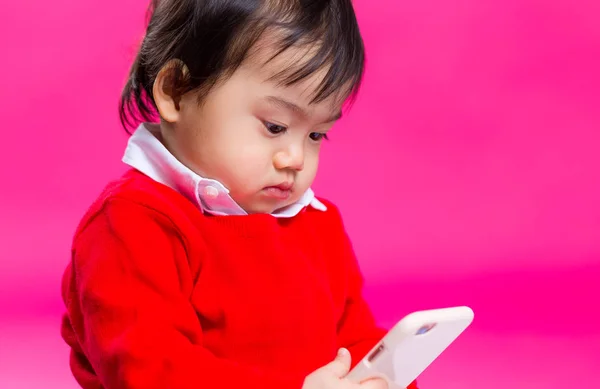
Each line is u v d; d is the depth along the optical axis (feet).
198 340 3.65
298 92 3.65
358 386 3.46
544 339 7.33
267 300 3.80
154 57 3.89
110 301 3.53
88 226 3.71
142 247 3.58
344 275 4.38
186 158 3.83
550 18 8.52
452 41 8.45
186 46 3.75
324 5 3.73
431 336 3.45
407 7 8.40
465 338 7.38
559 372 6.89
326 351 3.99
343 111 4.02
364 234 8.33
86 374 3.96
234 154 3.70
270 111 3.66
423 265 8.14
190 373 3.45
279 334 3.82
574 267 8.21
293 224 4.17
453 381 6.77
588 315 7.62
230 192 3.80
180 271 3.66
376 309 7.59
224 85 3.67
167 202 3.70
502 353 7.16
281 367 3.84
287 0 3.70
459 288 7.91
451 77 8.48
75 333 3.87
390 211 8.40
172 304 3.57
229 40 3.65
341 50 3.72
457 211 8.44
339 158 8.43
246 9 3.66
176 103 3.82
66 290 3.96
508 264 8.21
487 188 8.50
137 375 3.44
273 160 3.73
